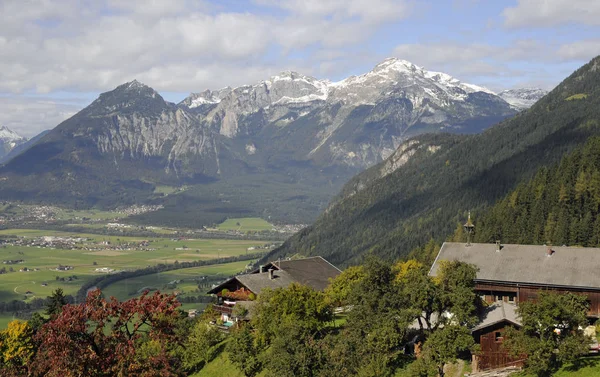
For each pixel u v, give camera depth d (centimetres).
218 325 11812
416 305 8344
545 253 10644
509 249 10988
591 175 18238
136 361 4497
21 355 10350
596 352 7738
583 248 10512
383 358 7969
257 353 9481
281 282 12294
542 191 19838
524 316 7619
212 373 10025
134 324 4684
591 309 9731
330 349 8112
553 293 7962
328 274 13462
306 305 9462
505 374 7738
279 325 9181
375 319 8400
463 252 11231
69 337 4359
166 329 4650
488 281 10462
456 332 7875
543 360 7300
